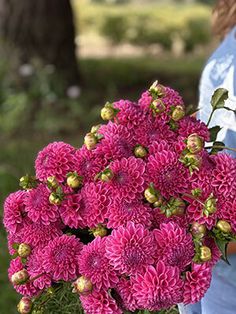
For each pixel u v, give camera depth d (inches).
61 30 188.7
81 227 36.0
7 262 92.4
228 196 35.4
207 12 404.8
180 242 34.0
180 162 35.5
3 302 91.0
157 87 38.4
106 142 36.2
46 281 35.7
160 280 33.2
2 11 186.4
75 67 193.3
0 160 146.6
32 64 185.3
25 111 174.4
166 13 389.1
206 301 47.3
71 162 36.3
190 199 35.3
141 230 33.7
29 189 37.1
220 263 45.3
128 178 34.8
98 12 393.7
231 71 43.8
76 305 39.8
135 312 36.1
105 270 33.9
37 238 36.0
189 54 358.9
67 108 176.6
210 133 39.4
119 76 218.2
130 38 379.2
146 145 36.9
